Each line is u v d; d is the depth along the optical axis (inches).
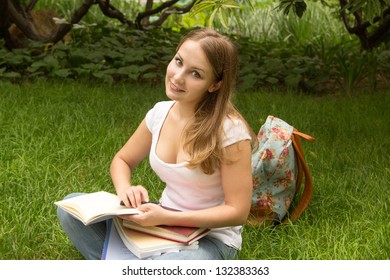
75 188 159.9
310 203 159.6
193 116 116.8
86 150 185.6
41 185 159.0
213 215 113.3
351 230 143.1
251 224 145.7
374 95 293.0
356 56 319.9
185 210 119.2
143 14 343.6
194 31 113.5
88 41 333.1
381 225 142.3
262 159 146.0
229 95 115.0
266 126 151.1
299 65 314.7
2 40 303.1
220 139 113.3
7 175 164.9
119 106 241.6
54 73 282.0
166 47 324.2
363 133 225.0
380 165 184.9
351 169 182.4
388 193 163.6
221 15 153.1
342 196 162.6
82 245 121.6
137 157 128.6
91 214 110.3
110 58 306.3
